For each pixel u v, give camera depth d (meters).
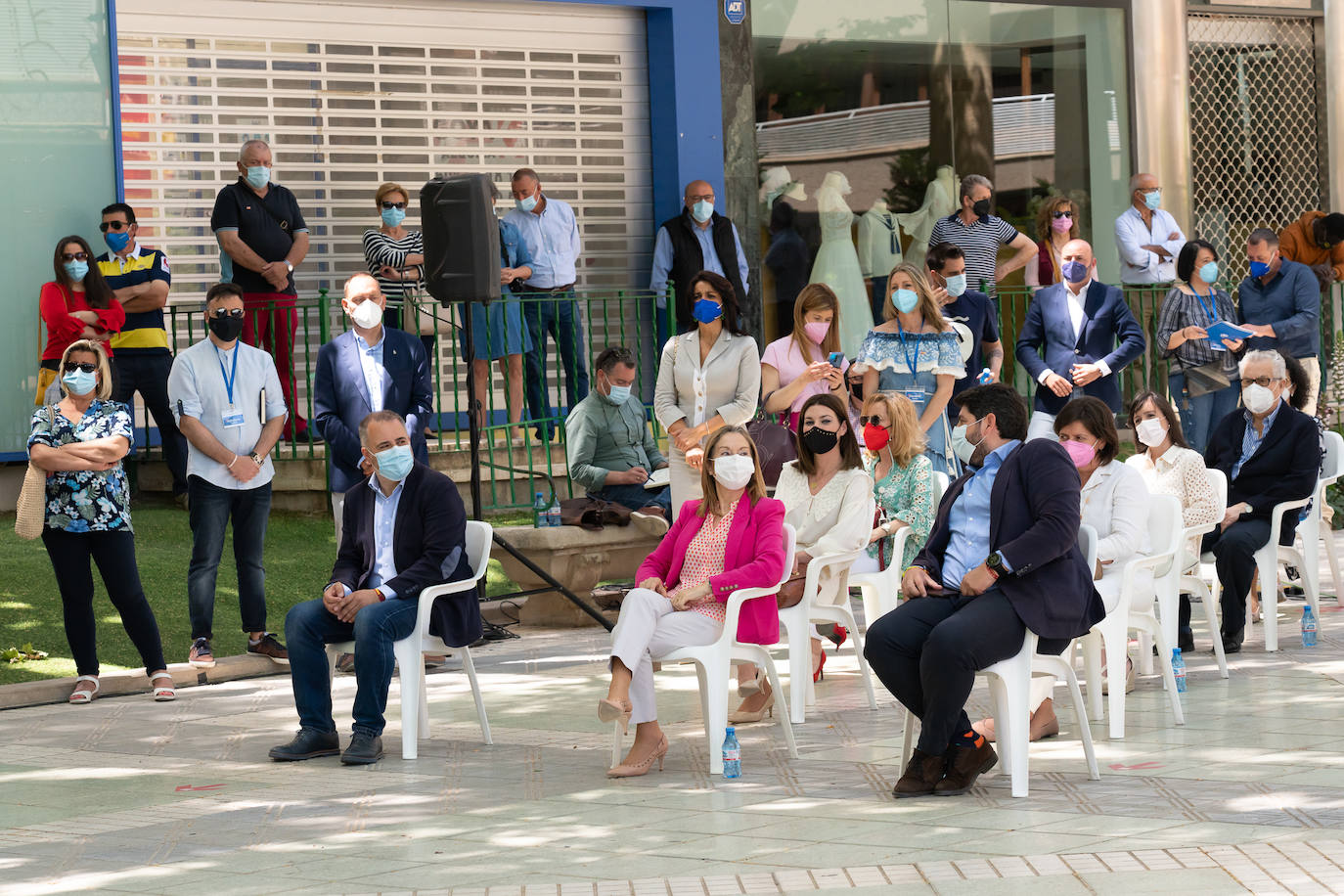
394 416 7.48
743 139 14.93
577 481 11.22
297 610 7.42
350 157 13.73
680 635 6.84
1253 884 4.79
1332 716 7.38
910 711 6.50
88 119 12.62
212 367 9.25
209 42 13.15
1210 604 8.54
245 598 9.48
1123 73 16.92
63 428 8.66
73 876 5.41
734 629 6.82
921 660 6.15
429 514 7.43
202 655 9.27
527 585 11.09
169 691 8.79
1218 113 17.84
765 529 7.03
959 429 9.88
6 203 12.31
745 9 14.91
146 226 12.97
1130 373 14.98
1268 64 18.06
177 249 13.10
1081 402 7.67
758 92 15.05
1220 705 7.79
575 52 14.56
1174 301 12.23
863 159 15.55
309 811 6.27
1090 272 11.35
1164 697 8.05
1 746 7.66
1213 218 17.84
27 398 12.40
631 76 14.81
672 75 14.64
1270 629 9.27
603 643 10.37
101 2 12.65
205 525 9.26
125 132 12.87
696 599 6.91
